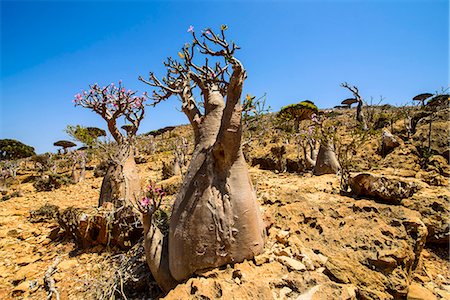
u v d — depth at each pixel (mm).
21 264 5805
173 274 3465
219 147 3369
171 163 13414
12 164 24891
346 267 3426
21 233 7684
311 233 4340
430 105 18047
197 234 3287
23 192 15312
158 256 3666
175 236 3418
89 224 5934
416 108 20359
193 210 3355
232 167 3475
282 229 4469
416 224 4270
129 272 4211
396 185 5043
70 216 6504
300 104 21797
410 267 3910
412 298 3473
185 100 3973
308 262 3471
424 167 11172
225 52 3254
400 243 3902
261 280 3043
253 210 3516
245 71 3238
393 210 4621
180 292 3006
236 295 2834
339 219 4609
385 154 12695
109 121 7277
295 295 2953
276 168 13648
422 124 15781
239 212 3385
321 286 3082
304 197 5672
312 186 8055
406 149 12180
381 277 3434
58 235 7039
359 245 3914
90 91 7055
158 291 3920
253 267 3318
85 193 13383
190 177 3549
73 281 4777
